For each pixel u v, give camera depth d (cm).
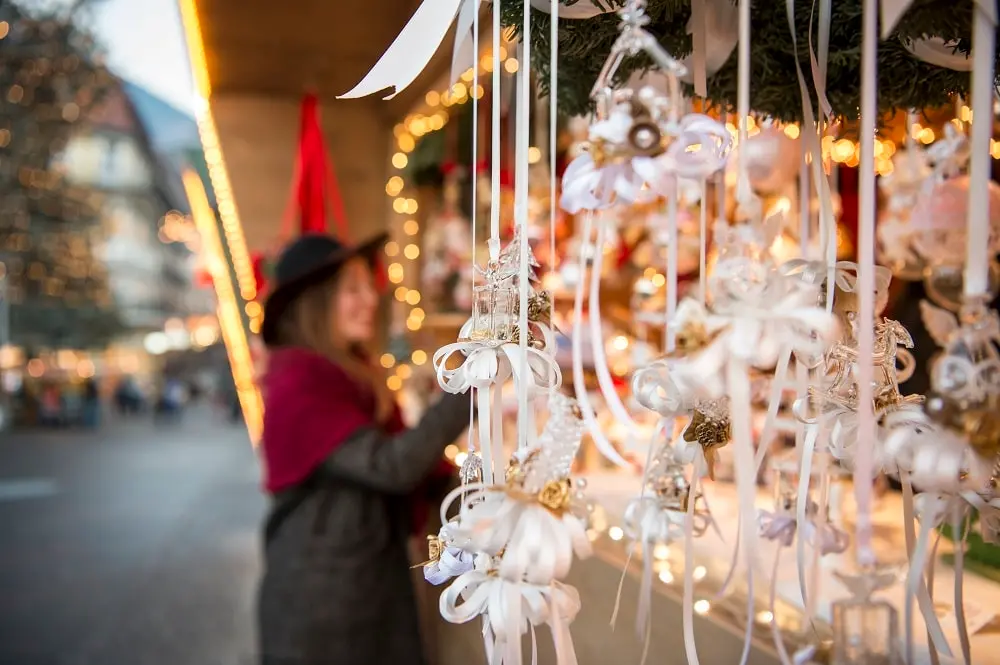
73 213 1155
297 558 148
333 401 150
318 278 162
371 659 149
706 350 41
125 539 542
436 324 232
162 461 1004
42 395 1538
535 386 48
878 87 67
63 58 891
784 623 80
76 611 381
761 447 46
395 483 142
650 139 45
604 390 62
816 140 54
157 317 2875
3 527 582
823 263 49
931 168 108
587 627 95
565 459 46
